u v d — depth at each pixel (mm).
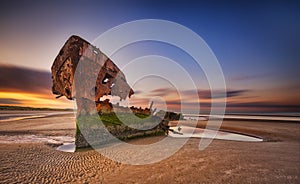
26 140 13258
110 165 7914
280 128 23781
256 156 9727
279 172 7328
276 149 11539
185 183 6125
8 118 34188
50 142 12695
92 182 6062
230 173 7137
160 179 6422
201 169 7547
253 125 27672
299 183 6305
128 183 6012
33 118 34438
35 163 7918
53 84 14922
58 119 32125
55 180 6172
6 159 8352
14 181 6000
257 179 6594
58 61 13984
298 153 10531
